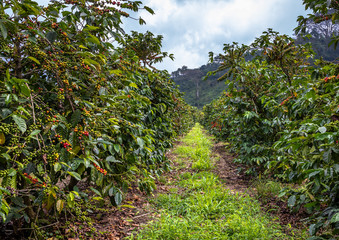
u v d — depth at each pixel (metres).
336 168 1.83
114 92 2.52
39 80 2.18
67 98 1.98
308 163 2.17
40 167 1.63
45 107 1.87
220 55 4.24
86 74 2.35
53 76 2.18
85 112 1.87
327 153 1.82
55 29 2.05
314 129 1.97
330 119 2.10
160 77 4.96
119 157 2.71
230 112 5.95
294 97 3.20
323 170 1.89
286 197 3.51
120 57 2.84
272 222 2.90
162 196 3.73
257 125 4.68
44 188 1.55
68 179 3.70
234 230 2.60
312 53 4.09
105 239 2.47
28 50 1.85
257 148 4.56
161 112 4.46
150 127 4.30
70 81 2.04
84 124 1.97
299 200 2.49
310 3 2.06
